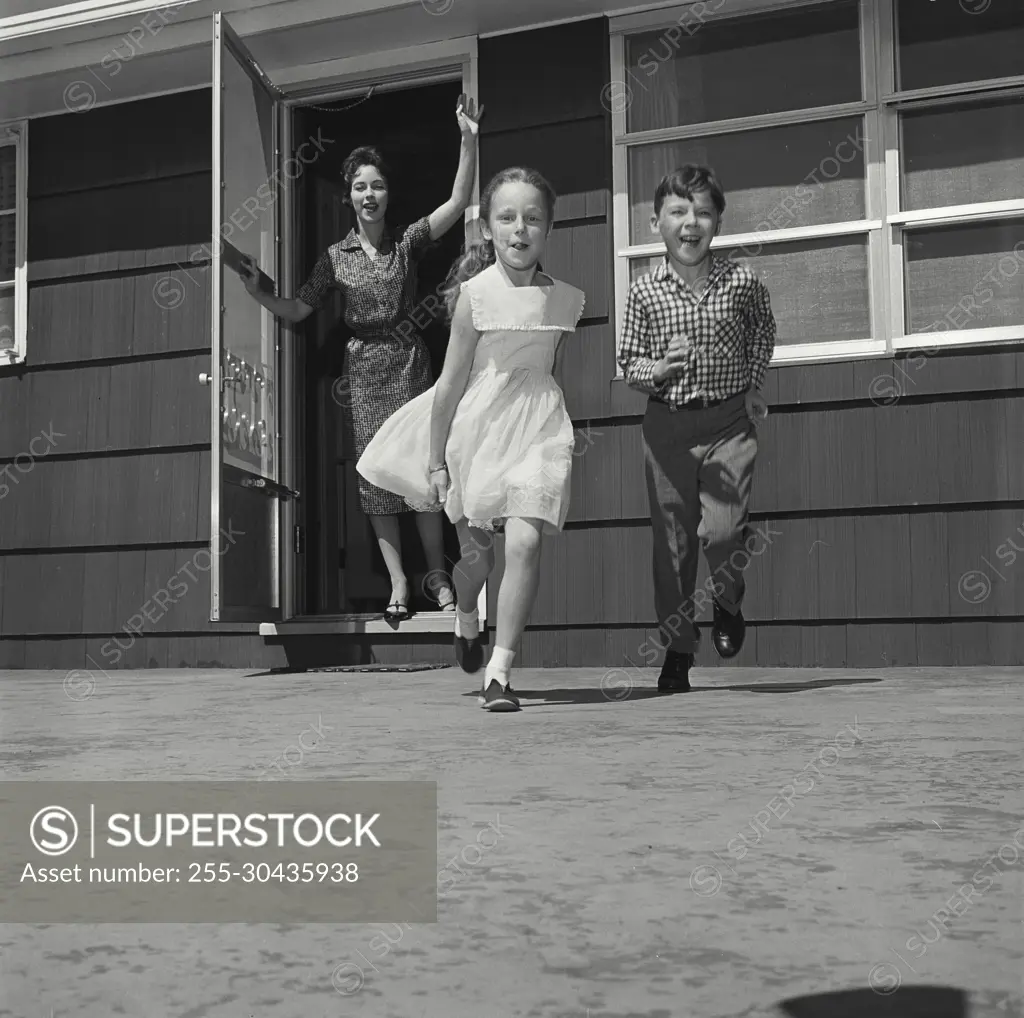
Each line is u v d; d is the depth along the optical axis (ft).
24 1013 2.56
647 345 11.57
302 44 18.58
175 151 19.97
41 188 20.63
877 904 3.29
